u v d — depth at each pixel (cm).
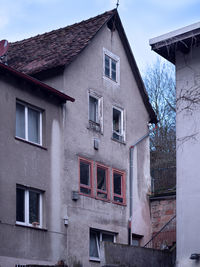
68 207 1942
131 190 2250
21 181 1758
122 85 2339
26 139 1830
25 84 1844
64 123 1994
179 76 1634
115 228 2144
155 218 2314
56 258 1845
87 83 2141
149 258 1755
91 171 2086
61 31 2334
